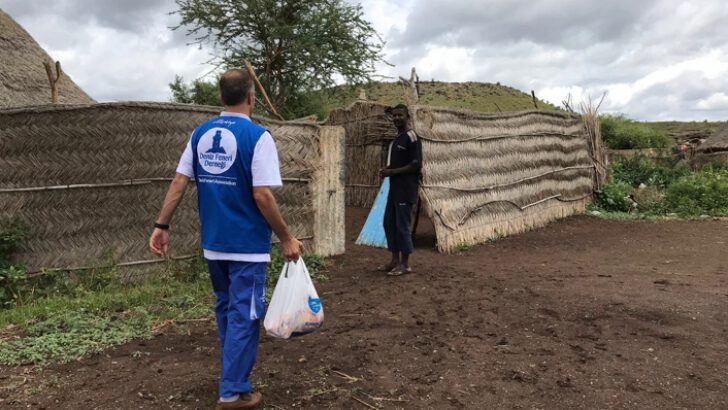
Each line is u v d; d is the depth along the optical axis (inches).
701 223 459.8
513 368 145.9
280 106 816.3
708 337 165.8
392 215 264.2
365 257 313.7
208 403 123.6
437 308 203.8
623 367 145.5
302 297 121.3
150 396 126.9
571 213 498.0
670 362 148.2
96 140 228.4
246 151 113.5
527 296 216.2
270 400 125.6
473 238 366.0
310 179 295.1
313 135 296.7
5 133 213.0
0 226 211.8
